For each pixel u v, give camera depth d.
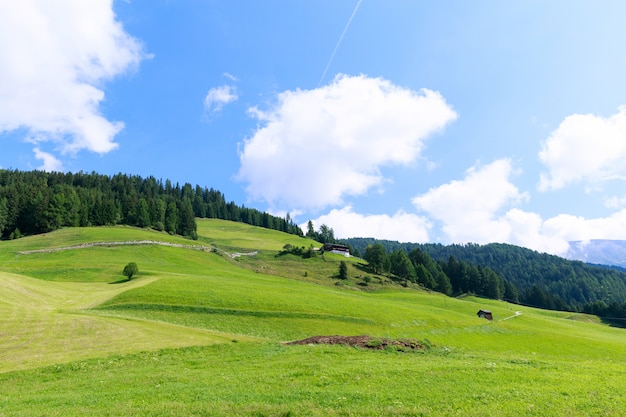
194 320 59.19
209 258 149.88
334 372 24.39
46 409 18.09
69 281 90.25
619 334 118.75
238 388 21.28
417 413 17.03
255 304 69.44
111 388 22.56
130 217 197.50
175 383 23.03
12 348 34.09
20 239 140.25
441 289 190.62
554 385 21.92
